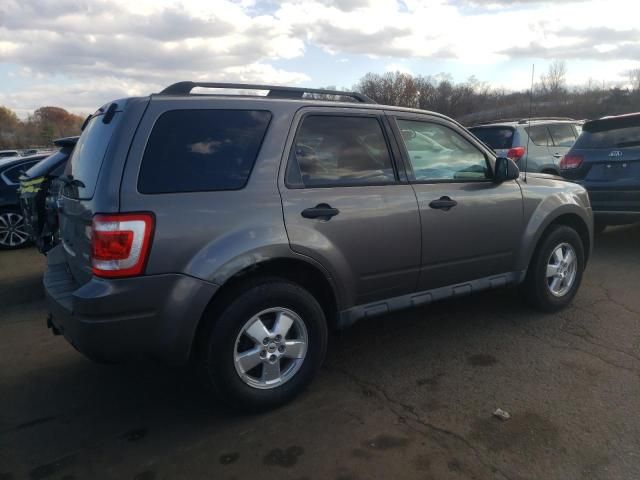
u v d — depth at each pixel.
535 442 2.86
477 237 4.11
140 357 2.90
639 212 6.52
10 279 6.54
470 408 3.22
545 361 3.81
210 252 2.92
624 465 2.64
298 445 2.92
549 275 4.66
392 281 3.72
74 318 2.80
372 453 2.82
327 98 3.75
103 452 2.93
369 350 4.14
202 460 2.82
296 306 3.26
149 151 2.90
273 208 3.15
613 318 4.58
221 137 3.12
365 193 3.54
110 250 2.73
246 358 3.13
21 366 4.05
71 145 6.12
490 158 4.34
